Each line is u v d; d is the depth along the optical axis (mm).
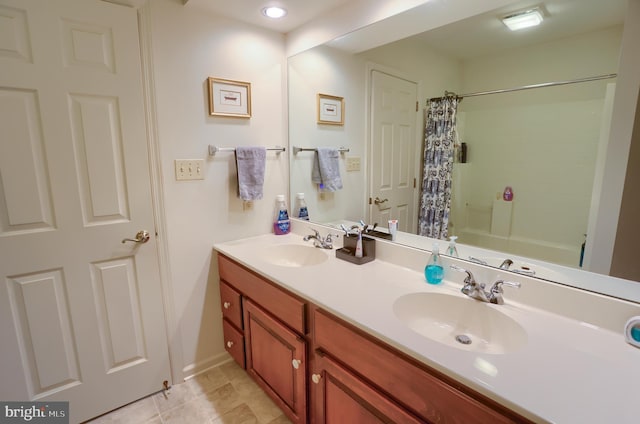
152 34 1569
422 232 1511
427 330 1192
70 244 1477
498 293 1168
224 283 1902
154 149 1642
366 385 1057
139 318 1713
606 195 1025
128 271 1648
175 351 1861
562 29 1058
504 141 1226
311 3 1641
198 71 1731
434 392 859
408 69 1485
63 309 1498
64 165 1421
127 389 1718
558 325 1027
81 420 1601
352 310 1107
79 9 1371
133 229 1629
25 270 1392
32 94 1322
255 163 1907
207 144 1812
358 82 1711
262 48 1956
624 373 799
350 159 1815
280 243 1949
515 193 1215
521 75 1158
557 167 1109
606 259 1033
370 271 1484
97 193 1512
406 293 1243
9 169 1312
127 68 1513
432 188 1464
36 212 1387
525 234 1201
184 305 1863
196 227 1840
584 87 1033
